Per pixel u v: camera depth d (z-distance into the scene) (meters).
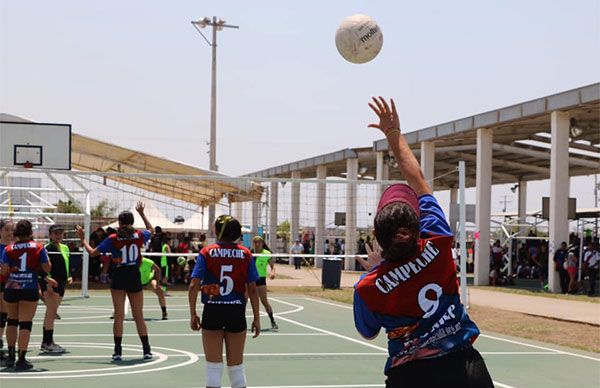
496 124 29.52
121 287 10.83
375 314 3.72
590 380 10.05
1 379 9.31
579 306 21.38
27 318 10.05
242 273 7.40
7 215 26.78
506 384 9.67
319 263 43.75
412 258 3.65
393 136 4.12
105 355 11.41
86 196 23.53
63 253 11.63
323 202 43.09
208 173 29.53
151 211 38.88
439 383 3.56
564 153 26.39
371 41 6.34
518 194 46.16
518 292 26.78
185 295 24.89
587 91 24.50
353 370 10.43
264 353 12.03
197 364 10.65
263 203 31.02
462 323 3.69
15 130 23.41
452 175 46.44
